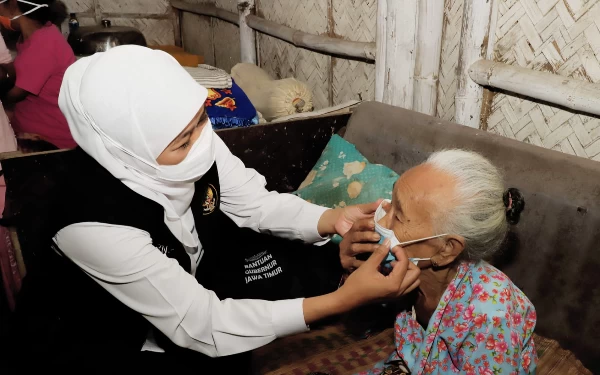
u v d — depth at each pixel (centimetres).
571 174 142
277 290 182
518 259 152
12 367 125
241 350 116
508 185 154
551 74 160
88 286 120
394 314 174
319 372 153
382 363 144
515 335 106
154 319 112
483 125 194
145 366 133
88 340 125
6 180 162
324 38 266
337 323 181
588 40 150
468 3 178
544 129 171
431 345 118
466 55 185
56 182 170
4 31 296
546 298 147
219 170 145
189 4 439
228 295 173
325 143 237
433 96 210
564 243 140
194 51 466
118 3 446
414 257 113
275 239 193
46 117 270
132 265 107
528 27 167
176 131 104
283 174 232
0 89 250
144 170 109
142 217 112
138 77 102
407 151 196
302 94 270
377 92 230
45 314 123
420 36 201
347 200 200
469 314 109
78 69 111
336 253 190
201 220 138
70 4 425
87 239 107
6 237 205
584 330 138
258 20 334
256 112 254
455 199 103
